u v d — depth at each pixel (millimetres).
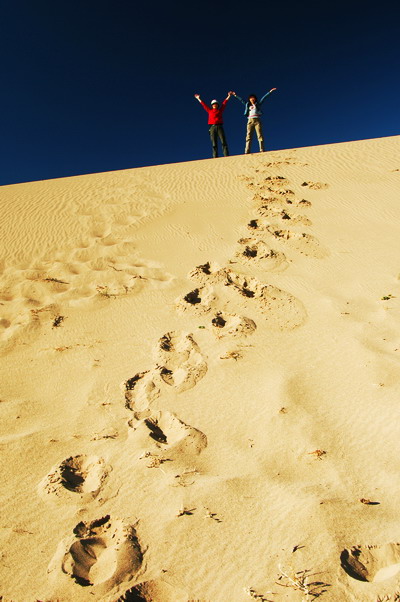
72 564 2949
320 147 14008
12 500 3605
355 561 2781
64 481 3760
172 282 7457
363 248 8023
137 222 9727
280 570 2746
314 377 4980
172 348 5922
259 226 9094
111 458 4012
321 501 3248
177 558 2941
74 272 8156
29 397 5227
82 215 10445
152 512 3357
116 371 5531
